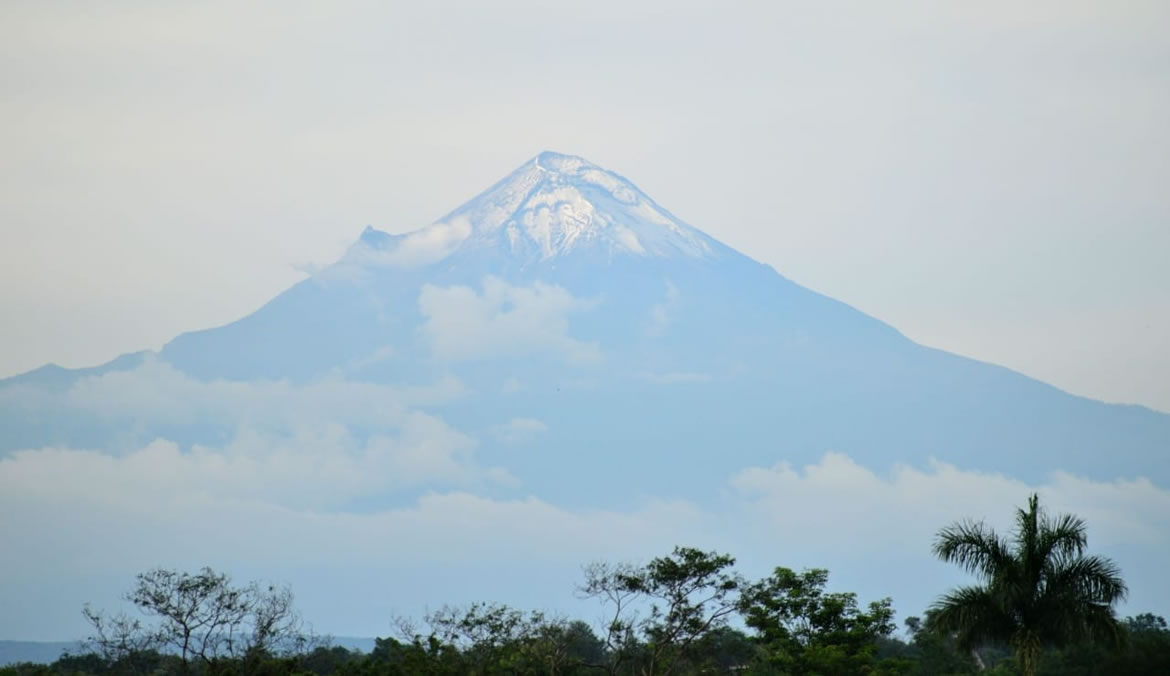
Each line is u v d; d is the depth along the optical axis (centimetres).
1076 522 17525
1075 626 17100
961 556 17612
